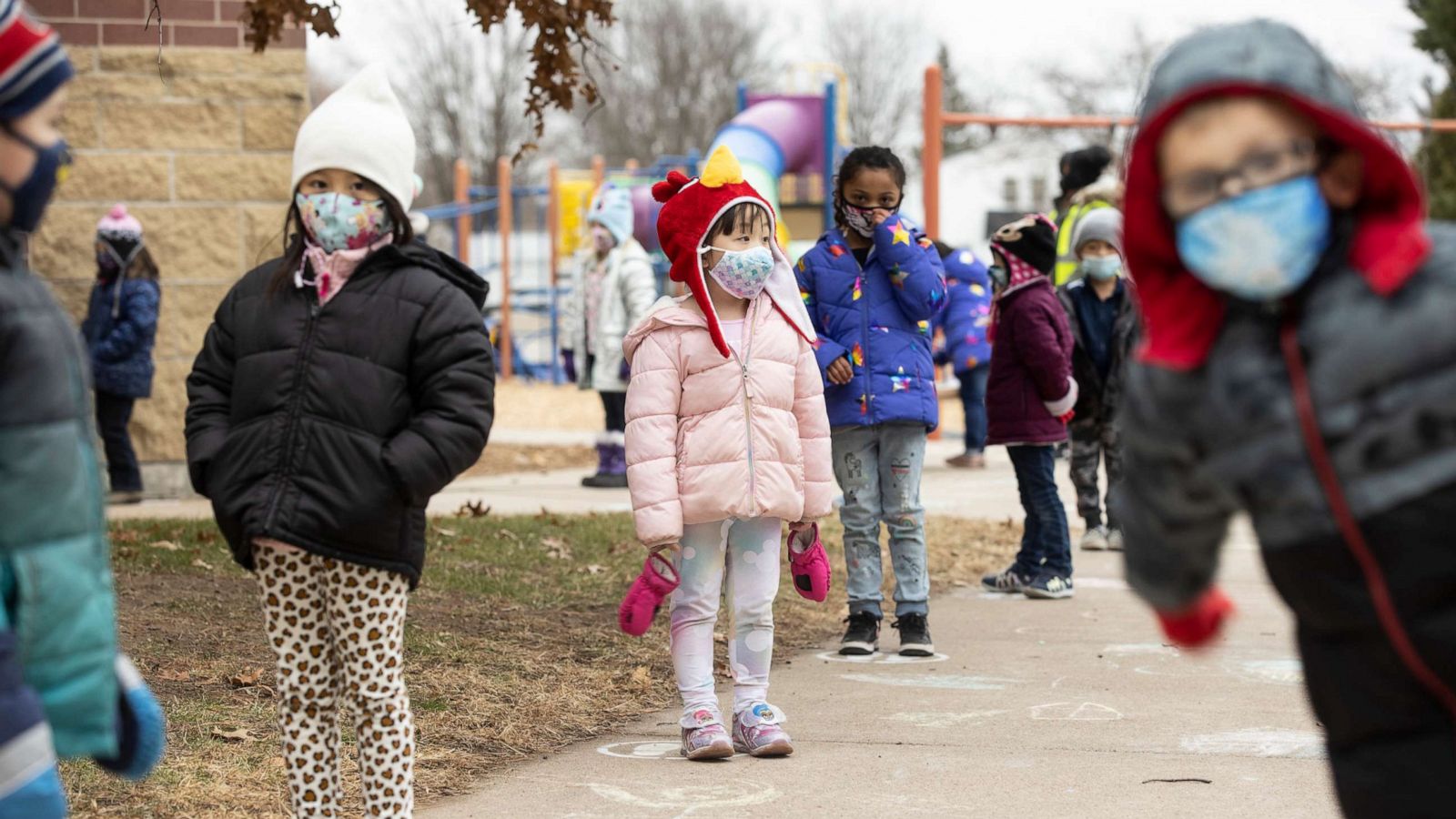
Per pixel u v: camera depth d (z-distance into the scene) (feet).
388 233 12.26
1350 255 6.91
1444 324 6.62
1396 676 7.02
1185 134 7.04
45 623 7.72
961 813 13.70
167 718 15.88
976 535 31.58
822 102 62.18
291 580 11.81
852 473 20.62
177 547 26.03
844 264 20.35
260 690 17.26
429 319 11.82
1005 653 20.97
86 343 34.35
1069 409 24.79
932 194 52.24
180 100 36.09
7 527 7.69
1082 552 30.35
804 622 23.06
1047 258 24.48
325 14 20.72
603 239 38.47
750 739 15.74
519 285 112.88
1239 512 7.64
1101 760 15.48
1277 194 6.86
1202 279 7.13
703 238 15.62
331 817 12.06
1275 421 6.93
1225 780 14.69
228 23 36.19
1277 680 19.25
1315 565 7.04
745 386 15.67
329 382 11.60
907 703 18.06
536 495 37.45
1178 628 8.28
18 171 7.98
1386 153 6.79
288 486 11.47
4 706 7.28
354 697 11.80
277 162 36.47
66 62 8.11
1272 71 6.88
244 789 13.89
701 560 15.89
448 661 18.95
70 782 13.92
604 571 25.58
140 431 36.22
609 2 21.33
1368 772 7.23
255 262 36.47
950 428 62.23
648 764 15.44
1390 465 6.73
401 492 11.55
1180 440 7.36
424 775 14.80
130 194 35.99
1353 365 6.75
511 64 170.50
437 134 173.88
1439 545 6.70
